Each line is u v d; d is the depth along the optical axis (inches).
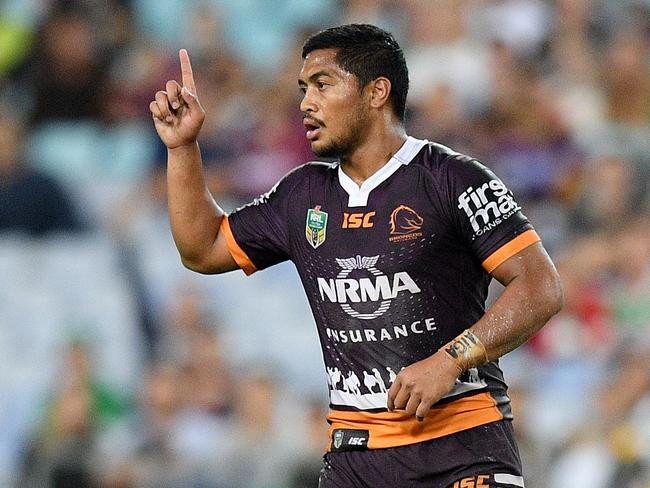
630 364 888.9
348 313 478.3
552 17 1293.1
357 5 1327.5
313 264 485.4
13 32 1280.8
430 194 472.1
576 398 927.7
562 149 1156.5
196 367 956.6
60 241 1071.0
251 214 507.5
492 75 1205.7
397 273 471.2
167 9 1362.0
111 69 1263.5
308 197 490.9
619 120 1227.9
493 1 1266.0
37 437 931.3
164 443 927.7
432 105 1154.7
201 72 1248.8
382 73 482.0
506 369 968.3
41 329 1008.9
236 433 928.9
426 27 1242.6
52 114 1237.7
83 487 909.8
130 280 1028.5
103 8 1299.2
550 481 856.3
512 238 464.8
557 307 462.3
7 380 984.3
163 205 1099.3
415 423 474.0
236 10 1371.8
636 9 1312.7
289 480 906.7
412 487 474.3
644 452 848.3
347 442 482.0
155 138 1174.3
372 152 482.3
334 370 486.0
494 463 470.3
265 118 1206.3
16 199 1080.8
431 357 455.2
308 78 483.8
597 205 1079.6
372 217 476.1
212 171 1151.6
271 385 940.6
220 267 514.6
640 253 1026.7
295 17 1376.7
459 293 475.2
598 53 1275.8
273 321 1005.8
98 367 960.9
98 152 1211.2
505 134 1162.6
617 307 998.4
